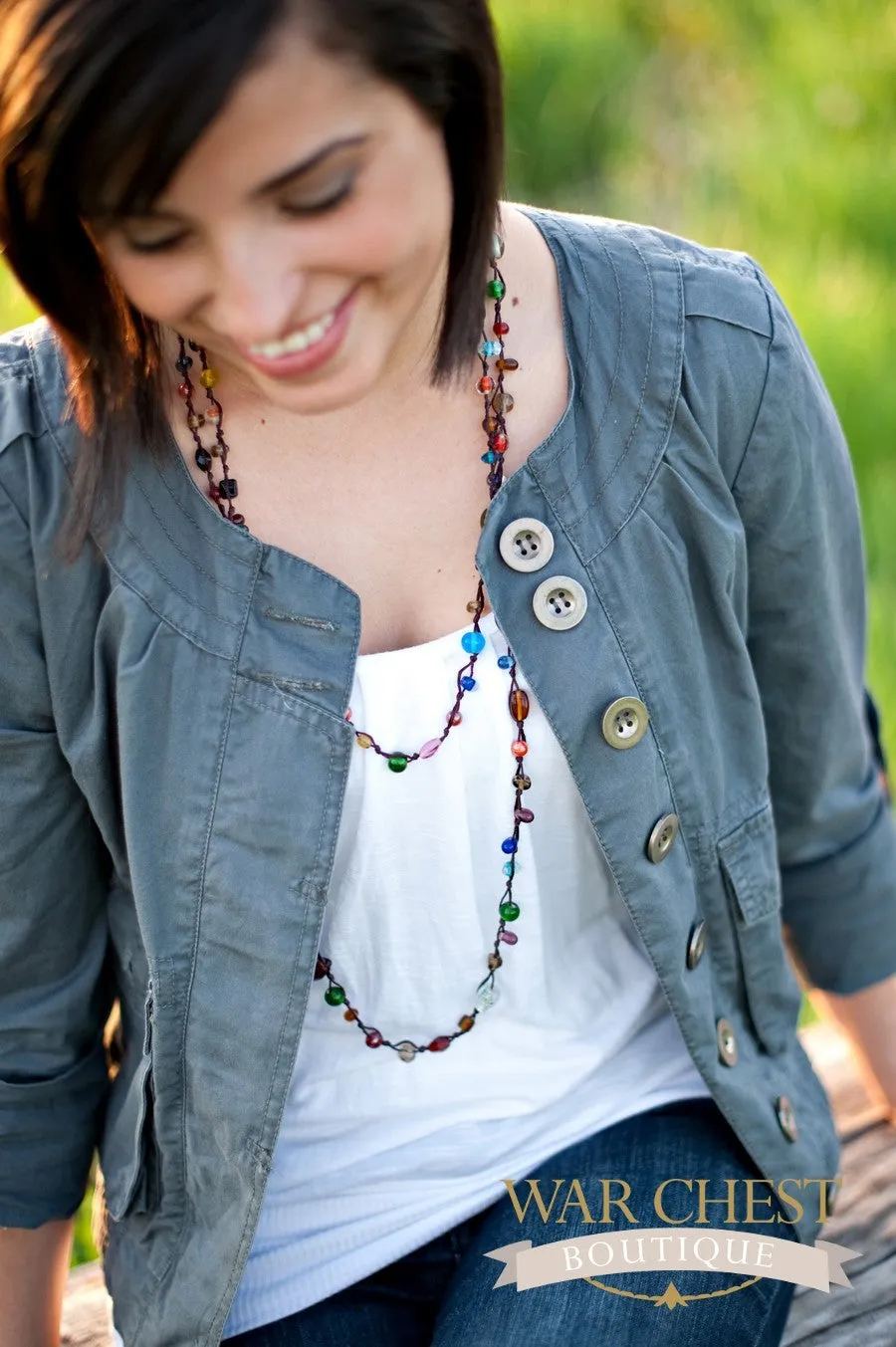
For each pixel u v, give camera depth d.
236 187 0.90
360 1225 1.32
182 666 1.20
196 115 0.86
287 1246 1.33
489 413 1.22
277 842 1.20
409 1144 1.33
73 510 1.16
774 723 1.45
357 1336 1.30
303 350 0.98
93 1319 1.60
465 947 1.29
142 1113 1.31
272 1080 1.24
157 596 1.19
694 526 1.27
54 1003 1.34
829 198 4.10
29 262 1.01
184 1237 1.34
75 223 0.99
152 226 0.93
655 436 1.24
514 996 1.32
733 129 4.52
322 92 0.89
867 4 4.96
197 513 1.19
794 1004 1.47
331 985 1.30
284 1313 1.31
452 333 1.14
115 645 1.20
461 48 0.97
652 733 1.27
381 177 0.94
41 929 1.31
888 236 4.05
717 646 1.33
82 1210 2.00
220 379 1.19
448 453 1.22
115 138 0.87
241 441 1.20
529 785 1.24
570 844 1.30
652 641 1.27
